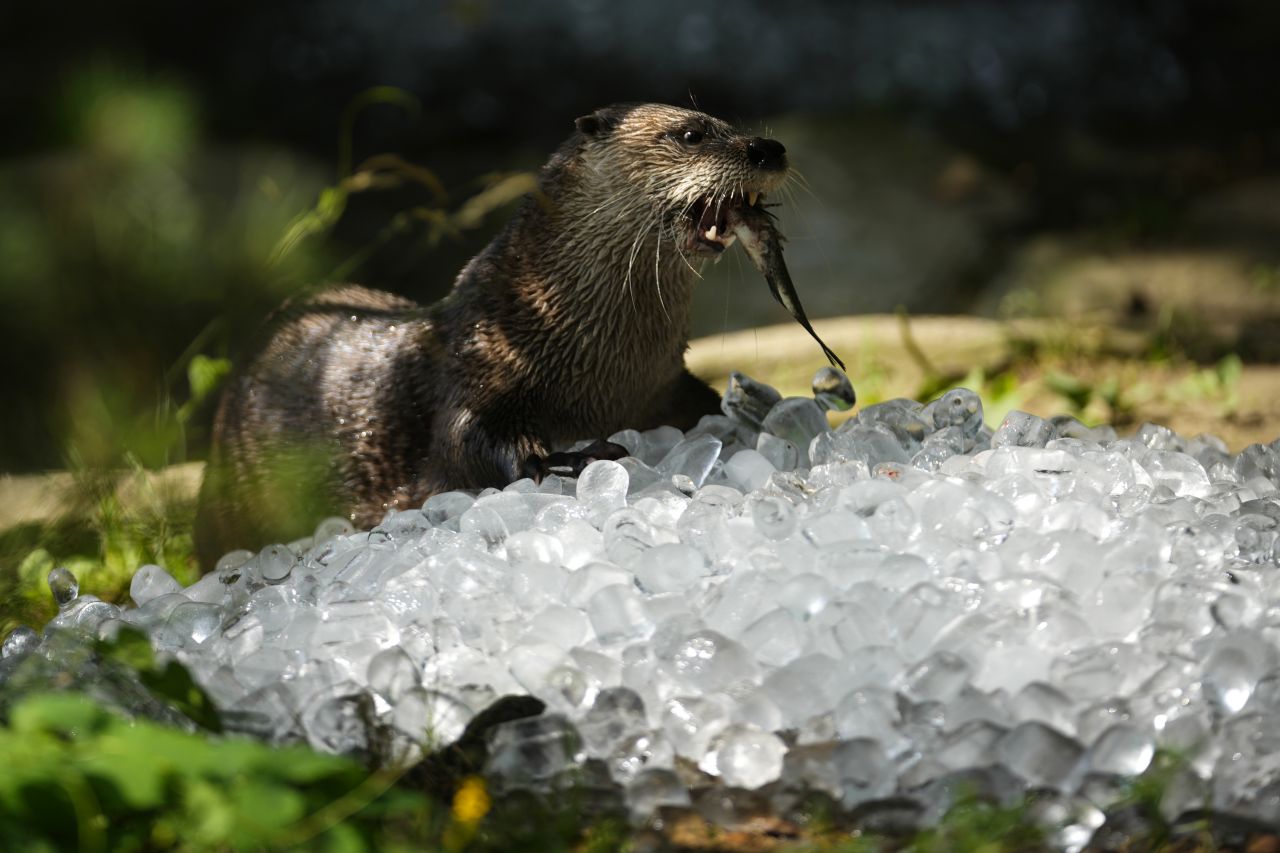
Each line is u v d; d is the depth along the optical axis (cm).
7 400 1478
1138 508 968
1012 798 730
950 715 756
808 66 3831
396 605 885
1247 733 741
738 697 794
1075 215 2719
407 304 1420
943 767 741
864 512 922
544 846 723
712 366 1828
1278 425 1570
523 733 767
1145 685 764
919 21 4047
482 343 1239
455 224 1568
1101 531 902
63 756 662
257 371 1357
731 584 845
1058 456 1016
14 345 1358
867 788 742
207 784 657
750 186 1167
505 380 1234
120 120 1092
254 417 1334
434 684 814
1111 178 2930
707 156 1173
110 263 1401
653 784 759
